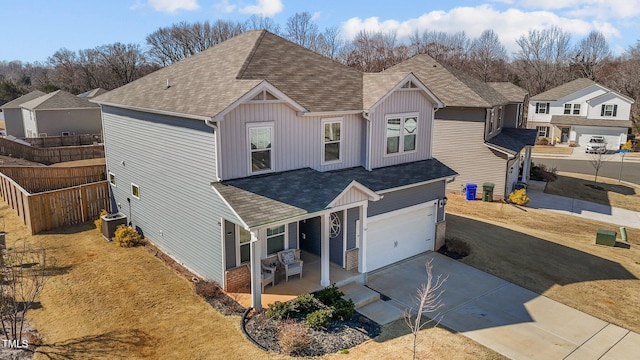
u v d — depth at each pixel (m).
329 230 15.05
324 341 11.23
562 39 84.19
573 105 55.47
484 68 82.81
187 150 14.38
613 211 28.52
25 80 105.69
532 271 16.83
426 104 18.67
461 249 18.20
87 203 20.22
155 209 16.98
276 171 14.67
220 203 13.11
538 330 12.56
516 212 25.67
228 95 13.59
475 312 13.47
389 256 16.86
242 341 11.07
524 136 32.44
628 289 15.68
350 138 16.58
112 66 85.50
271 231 14.48
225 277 13.44
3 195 22.83
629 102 53.00
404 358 10.75
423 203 17.64
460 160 28.23
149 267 15.40
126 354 10.40
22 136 51.62
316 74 17.38
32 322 11.70
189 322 11.89
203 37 91.62
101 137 44.16
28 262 15.45
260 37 17.89
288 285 13.95
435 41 91.44
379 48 86.50
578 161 47.28
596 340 12.18
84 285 13.84
